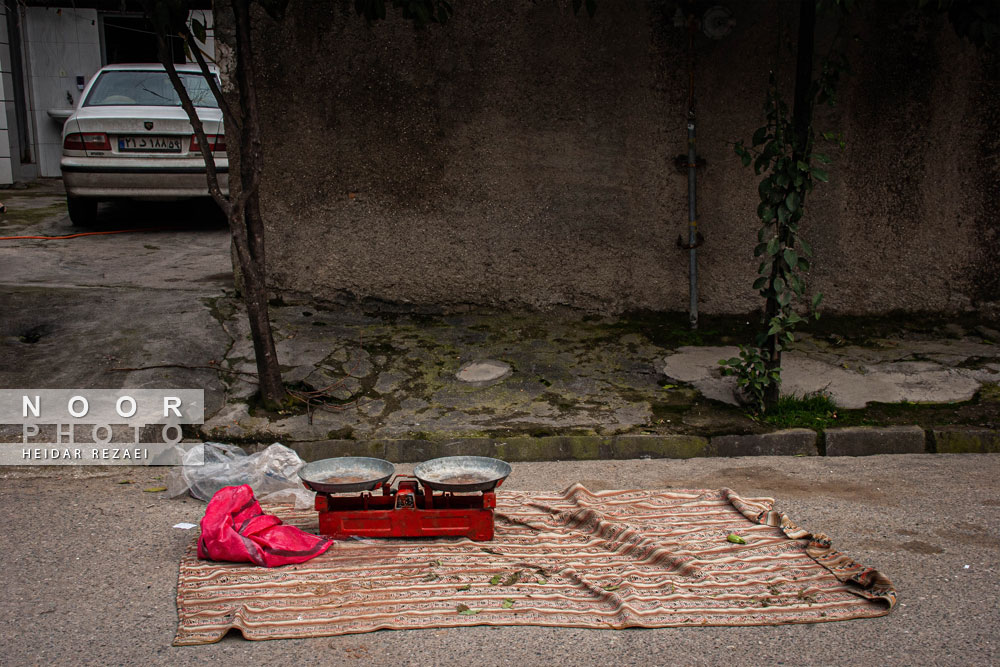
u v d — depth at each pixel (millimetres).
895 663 2953
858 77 6574
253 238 5363
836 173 6723
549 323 6898
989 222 6727
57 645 3096
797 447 5320
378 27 6656
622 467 5121
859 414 5543
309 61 6715
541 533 4105
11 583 3580
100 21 13953
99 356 6012
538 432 5293
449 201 6895
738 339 6660
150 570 3727
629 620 3217
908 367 6172
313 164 6879
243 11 5023
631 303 6988
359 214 6941
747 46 6570
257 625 3203
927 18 6461
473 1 6602
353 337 6566
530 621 3244
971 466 5035
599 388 5898
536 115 6750
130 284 7285
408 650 3068
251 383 5844
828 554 3764
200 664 2973
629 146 6750
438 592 3465
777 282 5488
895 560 3762
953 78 6543
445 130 6797
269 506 4555
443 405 5641
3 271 7508
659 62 6617
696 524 4152
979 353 6398
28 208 10773
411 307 7055
